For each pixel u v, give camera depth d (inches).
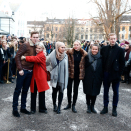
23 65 150.9
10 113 158.7
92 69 161.5
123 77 329.1
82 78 162.1
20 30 2148.1
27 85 156.5
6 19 1572.3
